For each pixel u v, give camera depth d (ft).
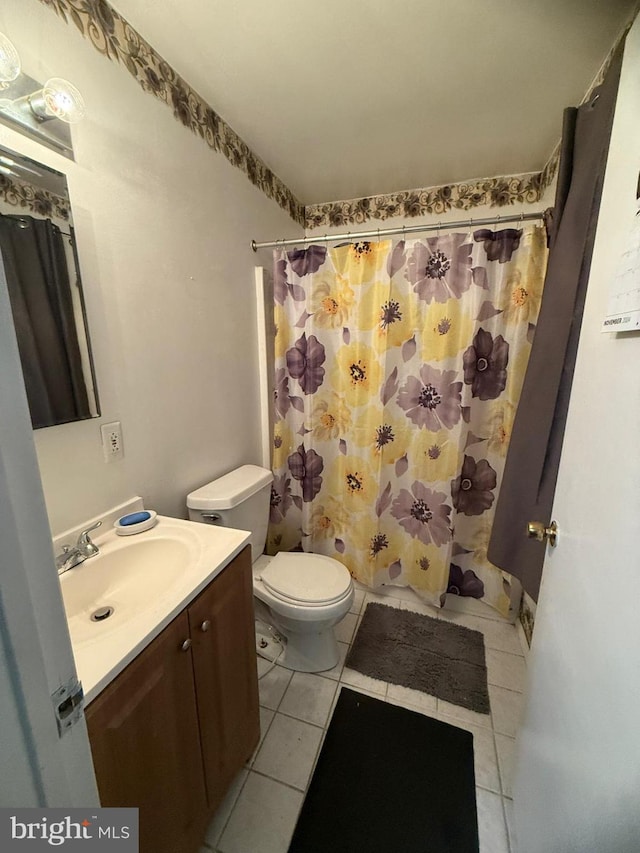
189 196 4.20
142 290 3.66
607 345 2.03
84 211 3.03
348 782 3.67
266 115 4.57
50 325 2.85
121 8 3.14
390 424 5.87
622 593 1.65
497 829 3.30
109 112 3.18
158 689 2.40
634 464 1.65
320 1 3.04
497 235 4.98
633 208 1.78
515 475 4.12
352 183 6.45
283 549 6.87
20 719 1.11
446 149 5.33
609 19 3.13
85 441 3.20
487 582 6.07
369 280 5.47
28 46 2.55
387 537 6.32
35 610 1.14
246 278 5.48
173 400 4.18
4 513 1.02
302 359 6.00
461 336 5.27
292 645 4.94
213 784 3.11
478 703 4.46
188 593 2.63
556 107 4.36
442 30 3.30
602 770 1.71
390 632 5.57
